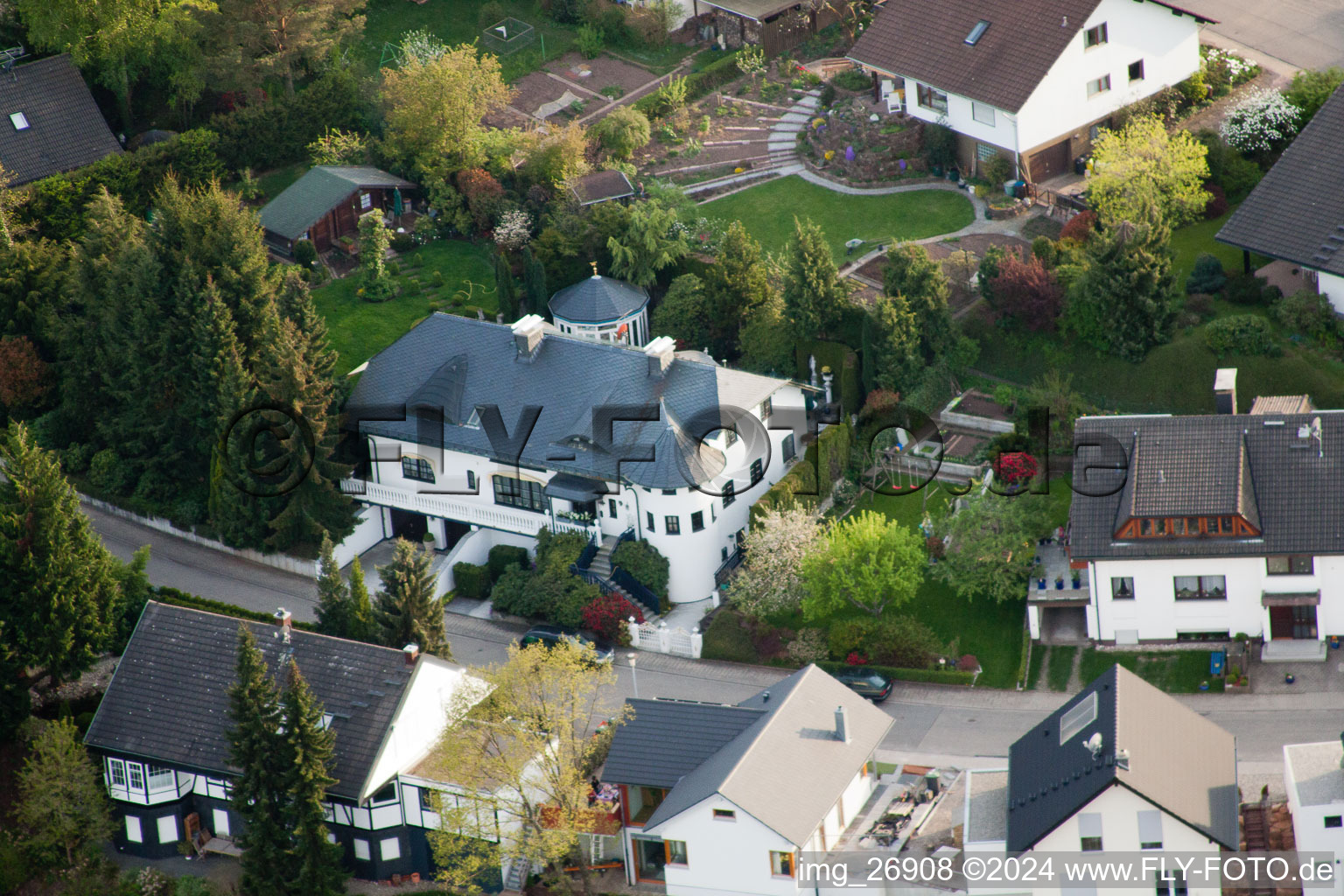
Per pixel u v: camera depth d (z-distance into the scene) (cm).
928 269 16188
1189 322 15700
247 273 16812
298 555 16288
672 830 12300
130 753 13550
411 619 14288
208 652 13950
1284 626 13725
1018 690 13862
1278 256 15412
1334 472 13550
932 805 12756
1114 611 13888
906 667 14238
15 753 14350
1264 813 12156
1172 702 12169
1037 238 16588
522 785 12875
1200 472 13675
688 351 16962
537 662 12800
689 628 15100
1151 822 11344
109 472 17225
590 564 15625
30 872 13625
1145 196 16150
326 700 13400
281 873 12900
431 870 13288
